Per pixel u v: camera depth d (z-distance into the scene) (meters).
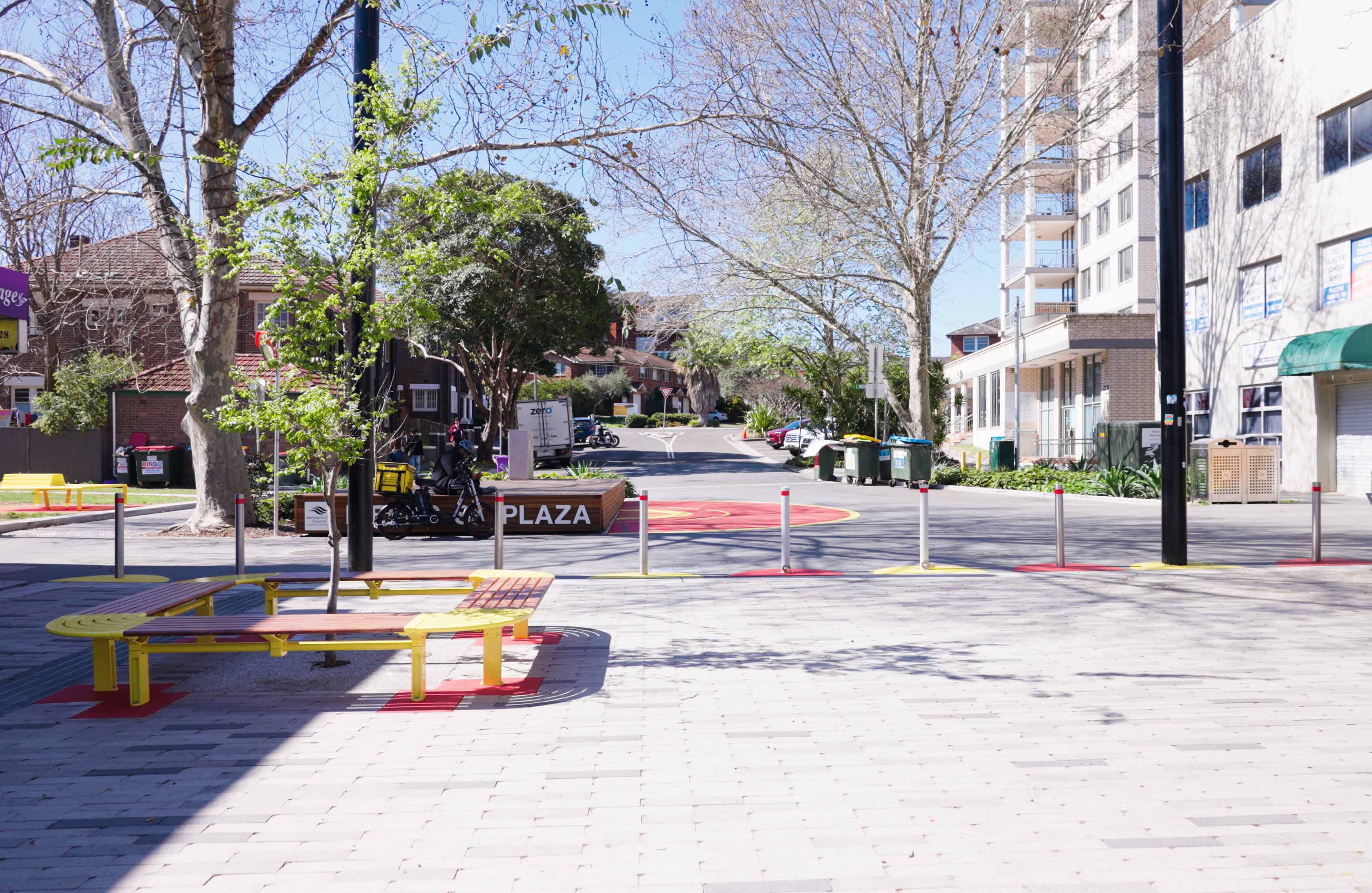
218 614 9.66
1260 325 26.81
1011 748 5.27
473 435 54.31
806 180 23.08
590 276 43.84
